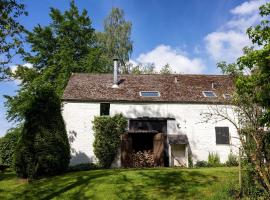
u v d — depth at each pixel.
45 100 17.47
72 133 22.09
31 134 16.81
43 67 33.03
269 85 10.10
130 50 40.59
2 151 25.91
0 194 14.06
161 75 26.98
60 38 34.34
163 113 22.73
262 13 10.81
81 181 14.76
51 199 12.77
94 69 33.09
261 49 10.10
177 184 13.59
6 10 14.02
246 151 10.70
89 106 22.62
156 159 21.44
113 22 40.84
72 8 35.38
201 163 21.64
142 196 12.38
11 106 25.78
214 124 22.61
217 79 26.48
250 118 10.46
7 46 14.38
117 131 22.02
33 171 16.34
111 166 21.56
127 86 24.66
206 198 11.60
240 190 11.12
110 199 12.24
